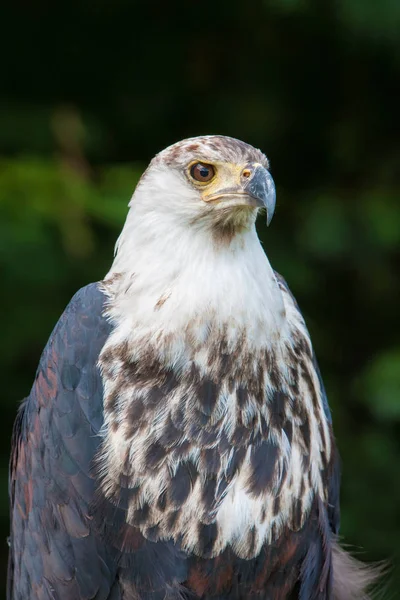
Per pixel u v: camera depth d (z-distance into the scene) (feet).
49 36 48.44
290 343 25.22
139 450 23.89
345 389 45.27
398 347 41.29
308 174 48.75
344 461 42.50
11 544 27.27
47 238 38.52
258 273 24.76
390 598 29.53
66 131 43.21
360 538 41.11
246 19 48.80
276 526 24.41
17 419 27.66
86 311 25.31
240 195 24.44
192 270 24.41
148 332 24.26
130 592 24.44
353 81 48.98
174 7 48.80
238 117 48.29
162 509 23.84
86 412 24.50
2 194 37.68
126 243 25.40
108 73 48.62
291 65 49.01
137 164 42.11
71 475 24.47
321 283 46.73
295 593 25.49
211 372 24.13
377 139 48.39
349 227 43.24
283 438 24.56
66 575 24.76
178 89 48.57
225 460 23.99
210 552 24.06
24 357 41.57
